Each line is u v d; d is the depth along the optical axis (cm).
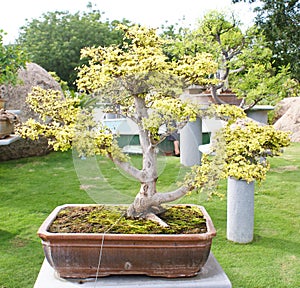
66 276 152
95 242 146
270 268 239
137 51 174
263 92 474
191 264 150
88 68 182
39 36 1725
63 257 149
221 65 534
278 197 385
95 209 185
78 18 1847
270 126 203
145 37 186
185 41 534
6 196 391
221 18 534
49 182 444
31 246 271
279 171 488
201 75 168
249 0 1353
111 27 1894
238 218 276
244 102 526
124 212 174
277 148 199
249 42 549
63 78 1678
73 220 168
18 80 510
